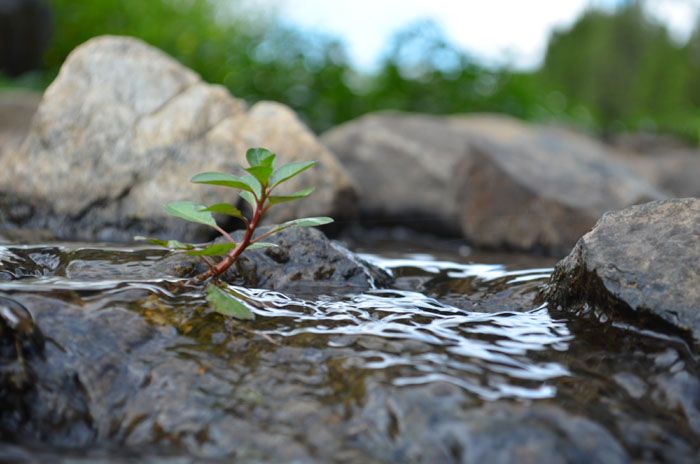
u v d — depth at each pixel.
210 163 0.95
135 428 0.45
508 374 0.47
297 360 0.48
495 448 0.41
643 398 0.46
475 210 1.19
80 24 2.58
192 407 0.45
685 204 0.56
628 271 0.53
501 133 1.60
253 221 0.55
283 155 0.99
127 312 0.50
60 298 0.50
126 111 0.97
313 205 1.00
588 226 1.08
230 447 0.43
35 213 0.95
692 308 0.50
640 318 0.51
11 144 1.28
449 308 0.58
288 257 0.65
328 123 2.01
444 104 2.12
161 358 0.47
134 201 0.94
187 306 0.52
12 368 0.46
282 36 2.12
